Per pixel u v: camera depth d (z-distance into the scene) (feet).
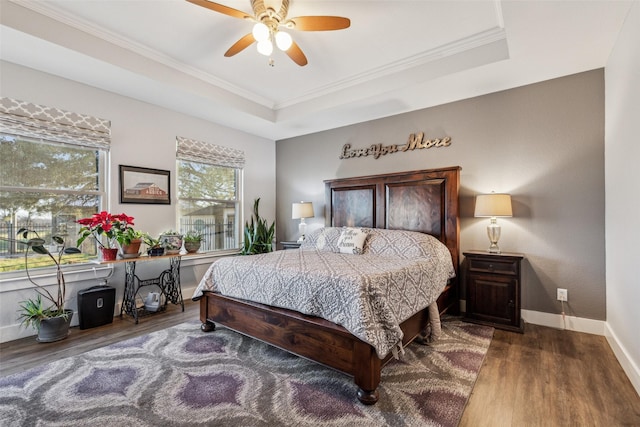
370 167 14.14
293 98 13.42
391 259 9.35
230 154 15.26
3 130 8.61
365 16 7.88
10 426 5.07
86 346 8.25
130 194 11.41
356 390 6.17
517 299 9.31
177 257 11.98
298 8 7.59
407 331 7.38
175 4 7.47
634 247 6.38
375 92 11.18
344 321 6.11
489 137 11.04
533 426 5.16
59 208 9.89
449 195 11.21
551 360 7.44
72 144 10.03
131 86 10.38
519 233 10.41
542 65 8.99
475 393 6.10
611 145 8.32
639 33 5.97
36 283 9.19
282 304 7.27
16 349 8.07
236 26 8.38
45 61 8.68
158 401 5.77
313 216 15.11
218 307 8.95
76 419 5.26
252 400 5.82
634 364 6.35
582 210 9.39
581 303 9.39
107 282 10.75
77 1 7.35
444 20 8.06
